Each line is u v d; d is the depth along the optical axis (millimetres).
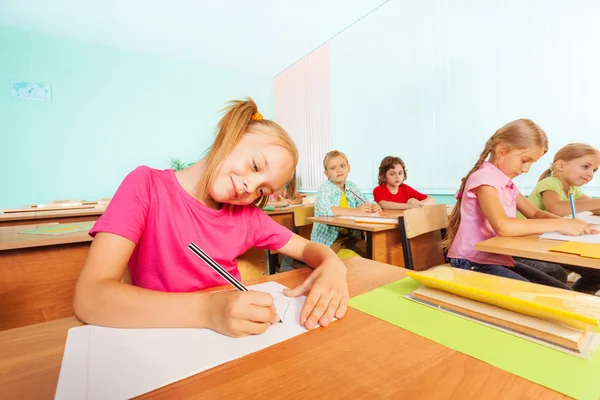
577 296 392
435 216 1444
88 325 413
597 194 1963
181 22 3555
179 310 410
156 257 685
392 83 3143
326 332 387
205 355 337
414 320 415
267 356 335
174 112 4617
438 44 2689
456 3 2541
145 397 271
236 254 770
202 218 705
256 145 622
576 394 262
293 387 281
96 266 499
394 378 291
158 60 4473
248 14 3398
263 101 5367
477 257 1225
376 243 1525
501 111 2322
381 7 3207
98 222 566
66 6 3209
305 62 4504
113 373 304
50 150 3832
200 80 4797
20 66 3654
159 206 671
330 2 3166
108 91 4152
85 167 4035
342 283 516
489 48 2361
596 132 1918
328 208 2057
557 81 2047
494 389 272
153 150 4480
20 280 1059
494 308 416
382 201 2582
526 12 2160
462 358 322
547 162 2125
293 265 2303
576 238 949
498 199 1130
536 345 344
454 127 2625
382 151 3330
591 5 1896
